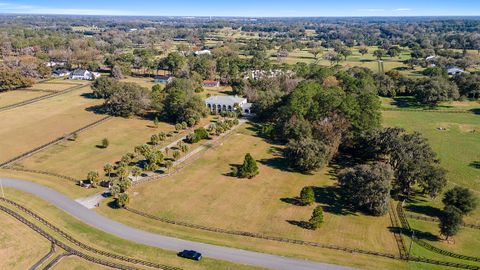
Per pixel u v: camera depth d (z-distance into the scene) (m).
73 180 81.12
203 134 108.56
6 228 61.50
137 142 106.38
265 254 56.47
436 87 145.00
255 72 191.88
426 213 69.75
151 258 55.00
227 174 85.88
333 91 118.38
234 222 65.62
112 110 133.12
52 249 56.50
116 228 63.06
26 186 78.00
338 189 79.19
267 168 89.62
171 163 86.94
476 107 146.38
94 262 54.00
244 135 113.75
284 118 110.12
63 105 146.62
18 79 170.50
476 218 67.88
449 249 58.56
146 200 73.00
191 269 52.72
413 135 85.06
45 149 99.81
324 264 54.22
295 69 187.00
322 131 97.00
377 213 67.69
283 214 68.69
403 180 75.19
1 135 110.62
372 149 88.62
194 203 72.19
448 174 86.62
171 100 127.25
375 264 54.44
